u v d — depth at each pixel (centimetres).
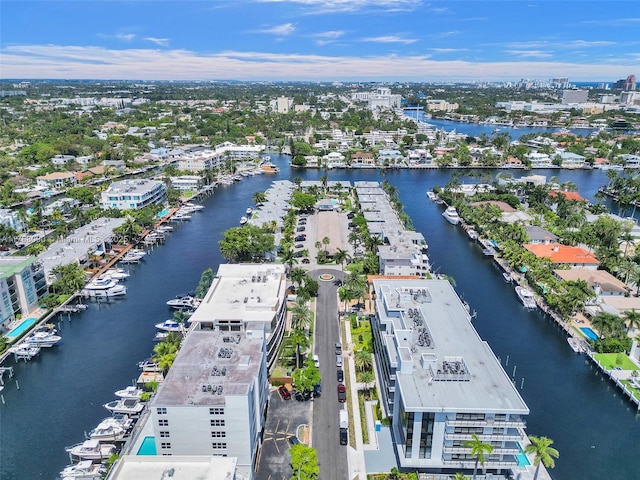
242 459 9394
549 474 10000
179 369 10181
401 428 9900
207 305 13850
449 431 9094
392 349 11019
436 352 10612
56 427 11469
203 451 9381
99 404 12269
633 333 15400
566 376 13475
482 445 8506
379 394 12212
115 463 8656
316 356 13500
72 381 13188
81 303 17712
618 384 12769
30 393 12706
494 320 16538
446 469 9569
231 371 10050
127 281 19675
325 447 10488
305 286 17650
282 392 12200
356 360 13400
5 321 15575
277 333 13788
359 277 16588
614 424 11631
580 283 16650
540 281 18650
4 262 16825
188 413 9081
